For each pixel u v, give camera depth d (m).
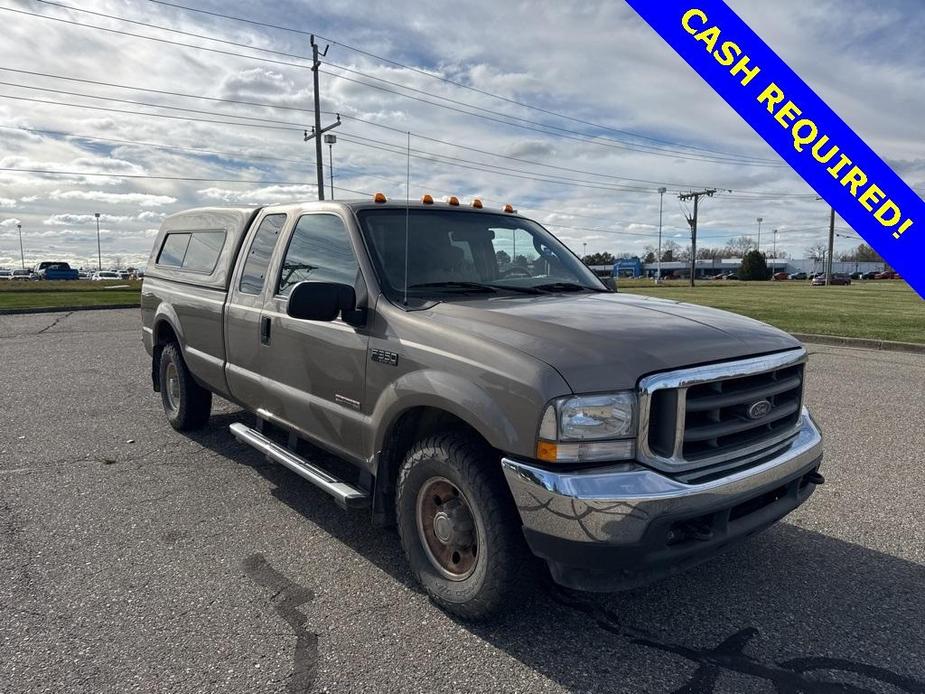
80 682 2.61
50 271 73.94
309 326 3.91
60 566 3.59
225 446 5.77
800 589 3.40
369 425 3.46
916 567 3.64
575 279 4.43
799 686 2.63
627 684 2.64
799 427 3.35
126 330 14.84
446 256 3.96
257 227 4.86
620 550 2.53
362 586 3.41
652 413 2.66
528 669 2.73
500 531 2.80
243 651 2.83
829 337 13.71
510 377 2.72
